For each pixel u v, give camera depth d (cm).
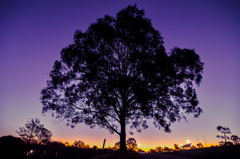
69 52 1780
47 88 1781
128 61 1911
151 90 1661
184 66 1667
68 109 1805
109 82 1730
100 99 1719
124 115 1877
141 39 1786
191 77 1658
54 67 1822
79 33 1850
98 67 1803
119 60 1958
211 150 1292
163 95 1667
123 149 1647
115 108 1867
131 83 1595
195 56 1614
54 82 1744
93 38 1881
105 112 1800
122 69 1917
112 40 1867
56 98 1778
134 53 1705
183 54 1652
